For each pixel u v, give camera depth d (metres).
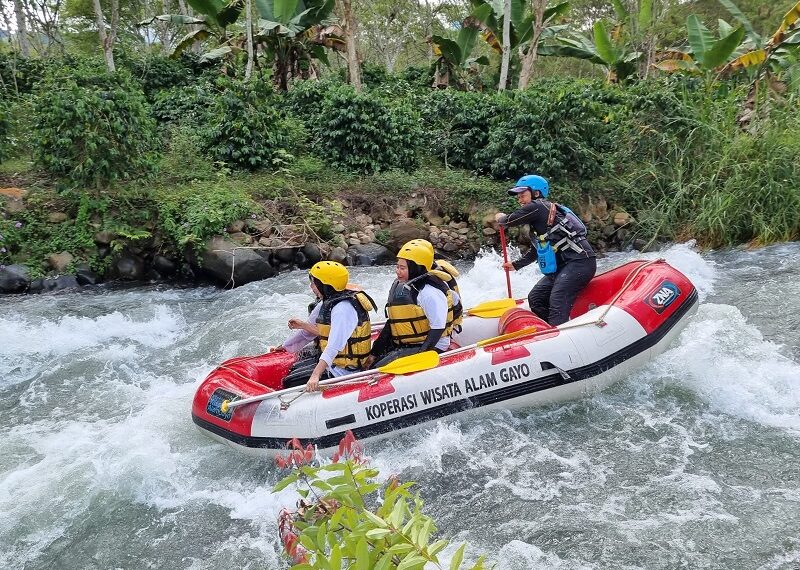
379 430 4.60
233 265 9.04
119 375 6.40
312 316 5.06
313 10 14.19
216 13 13.97
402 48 28.70
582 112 10.87
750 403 4.88
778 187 9.78
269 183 10.65
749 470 4.18
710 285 8.08
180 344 7.18
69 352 6.92
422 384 4.66
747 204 9.95
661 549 3.56
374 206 10.72
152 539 4.01
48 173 10.31
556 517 3.89
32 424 5.48
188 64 16.02
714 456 4.35
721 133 10.69
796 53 13.52
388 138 11.53
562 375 4.80
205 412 4.88
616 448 4.51
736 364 5.33
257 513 4.17
